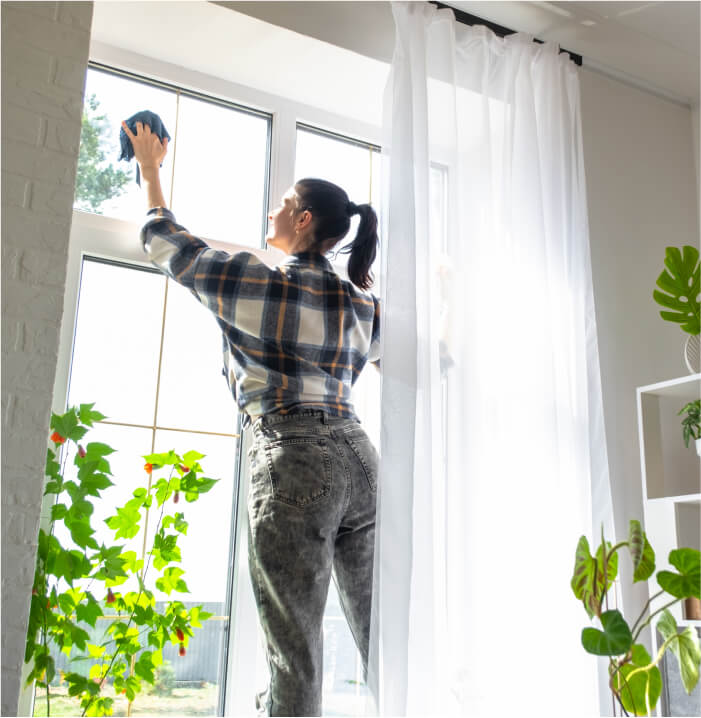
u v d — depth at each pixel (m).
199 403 2.15
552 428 2.21
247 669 2.05
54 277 1.70
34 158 1.73
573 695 2.07
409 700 1.87
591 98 2.76
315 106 2.49
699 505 2.36
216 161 2.32
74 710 1.84
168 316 2.16
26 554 1.57
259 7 2.19
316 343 1.85
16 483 1.59
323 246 2.02
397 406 1.97
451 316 2.20
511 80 2.44
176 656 2.00
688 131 2.99
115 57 2.21
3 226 1.67
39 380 1.65
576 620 2.13
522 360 2.25
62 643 1.67
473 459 2.10
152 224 1.86
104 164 2.15
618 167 2.77
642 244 2.76
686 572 1.71
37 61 1.77
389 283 2.05
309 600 1.67
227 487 2.15
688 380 2.28
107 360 2.06
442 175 2.35
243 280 1.79
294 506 1.69
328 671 2.16
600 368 2.56
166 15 2.14
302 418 1.77
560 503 2.17
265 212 2.36
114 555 1.71
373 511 1.86
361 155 2.57
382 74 2.39
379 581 1.85
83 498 1.68
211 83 2.34
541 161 2.46
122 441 2.03
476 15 2.56
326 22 2.29
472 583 2.01
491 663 2.02
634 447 2.56
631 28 2.65
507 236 2.31
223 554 2.11
